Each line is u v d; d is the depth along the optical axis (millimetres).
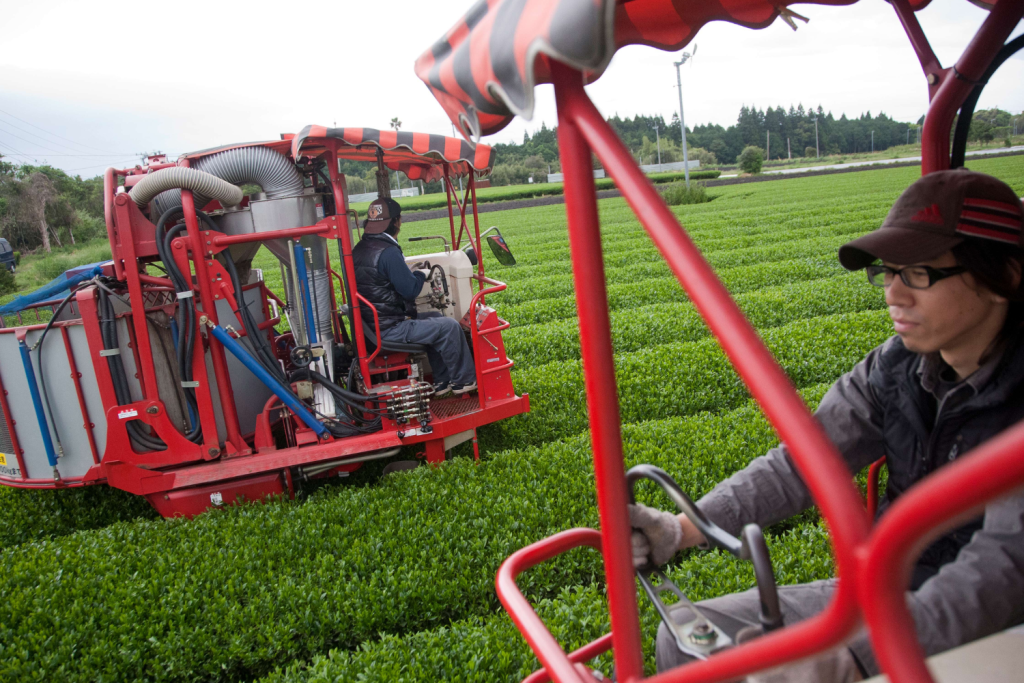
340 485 6191
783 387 915
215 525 5324
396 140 5520
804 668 1505
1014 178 34969
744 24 2518
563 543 1917
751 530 1546
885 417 2029
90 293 5352
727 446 5891
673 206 42250
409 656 3770
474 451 6488
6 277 30438
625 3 2307
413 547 4793
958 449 1807
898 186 44031
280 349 7090
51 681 3955
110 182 5449
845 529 824
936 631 1458
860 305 11859
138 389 5586
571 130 1180
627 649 1314
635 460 5746
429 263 7004
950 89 2191
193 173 5137
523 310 13844
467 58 1480
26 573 4836
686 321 11203
